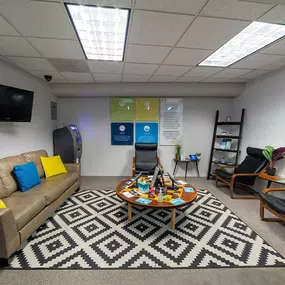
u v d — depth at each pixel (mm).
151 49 2355
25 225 1940
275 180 2869
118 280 1596
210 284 1567
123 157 4770
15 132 2961
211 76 3643
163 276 1642
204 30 1905
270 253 1929
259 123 3742
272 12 1604
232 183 3375
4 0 1431
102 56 2645
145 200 2326
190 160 4543
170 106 4680
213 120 4766
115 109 4641
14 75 2938
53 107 4293
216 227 2416
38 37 2031
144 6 1526
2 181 2334
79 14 1680
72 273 1660
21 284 1545
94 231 2299
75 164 3633
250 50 2475
